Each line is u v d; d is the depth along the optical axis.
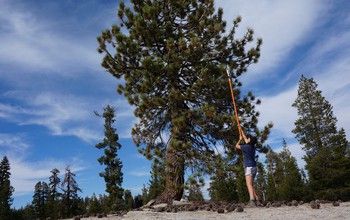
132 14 14.13
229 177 12.12
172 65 12.26
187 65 13.27
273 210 7.49
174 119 11.84
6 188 46.47
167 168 12.17
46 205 48.22
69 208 41.72
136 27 13.09
